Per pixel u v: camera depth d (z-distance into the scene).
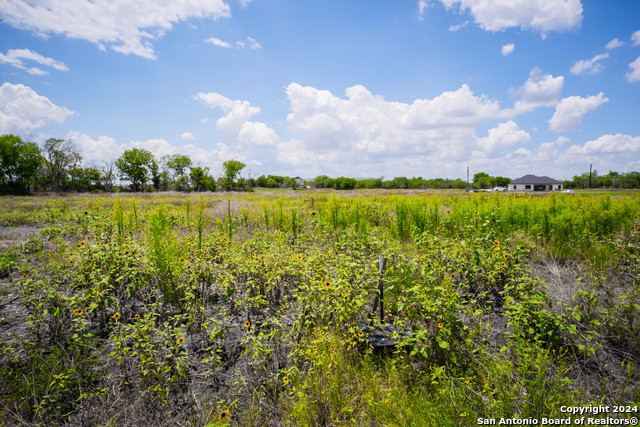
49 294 3.65
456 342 3.10
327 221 8.97
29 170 46.75
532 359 2.62
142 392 2.75
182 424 2.58
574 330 2.90
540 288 4.01
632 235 6.33
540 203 8.67
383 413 2.47
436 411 2.39
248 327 3.56
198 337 3.73
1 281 5.16
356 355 3.23
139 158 65.06
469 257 4.82
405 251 6.33
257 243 6.36
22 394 2.76
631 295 3.58
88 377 3.01
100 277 4.12
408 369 2.98
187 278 4.66
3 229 10.96
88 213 11.14
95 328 3.89
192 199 27.89
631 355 3.10
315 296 3.88
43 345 3.44
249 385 2.99
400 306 3.51
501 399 2.33
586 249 5.79
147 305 4.39
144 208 14.33
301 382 2.86
